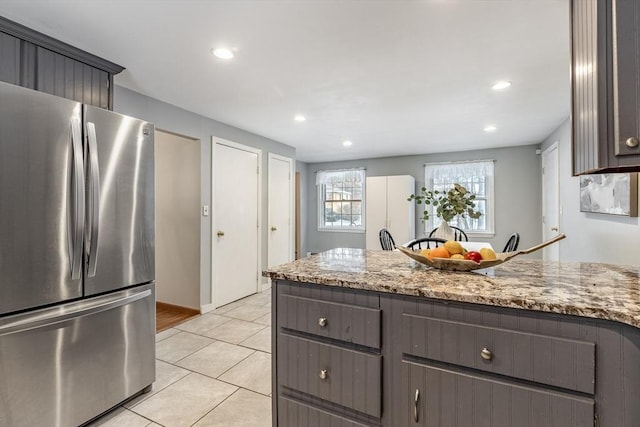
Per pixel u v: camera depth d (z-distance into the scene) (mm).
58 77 2006
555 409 934
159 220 3836
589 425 900
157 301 3863
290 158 5254
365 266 1517
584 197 3107
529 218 5148
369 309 1192
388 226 5695
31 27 1830
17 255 1454
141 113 2902
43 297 1534
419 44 2039
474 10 1688
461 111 3383
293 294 1356
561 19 1765
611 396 885
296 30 1879
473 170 5539
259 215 4477
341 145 5184
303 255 6977
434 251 1520
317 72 2447
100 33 1907
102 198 1771
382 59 2242
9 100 1426
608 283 1175
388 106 3244
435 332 1087
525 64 2312
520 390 972
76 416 1673
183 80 2596
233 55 2189
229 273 3982
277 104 3186
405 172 6113
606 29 965
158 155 3830
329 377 1270
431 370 1094
